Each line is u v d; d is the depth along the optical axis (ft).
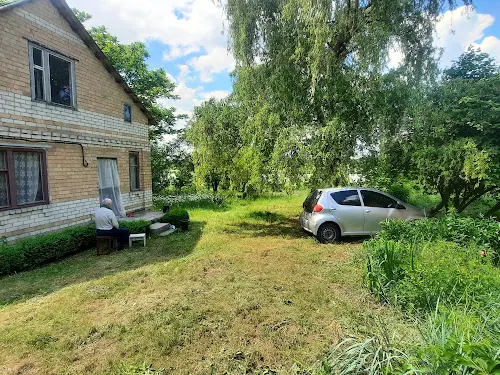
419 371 5.97
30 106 22.63
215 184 48.19
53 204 24.54
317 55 27.02
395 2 27.58
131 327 11.65
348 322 11.84
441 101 27.63
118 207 33.35
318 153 27.76
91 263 20.42
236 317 12.37
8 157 21.08
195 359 9.76
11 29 21.18
